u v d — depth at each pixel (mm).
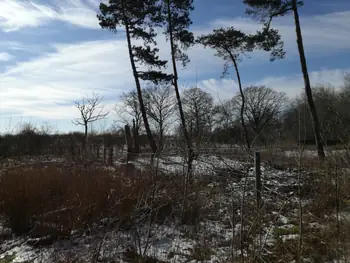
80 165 10414
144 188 6125
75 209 6012
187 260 4777
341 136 5312
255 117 46156
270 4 16125
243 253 4543
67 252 4988
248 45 21141
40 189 6668
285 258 4492
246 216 5066
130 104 40125
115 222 5711
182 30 19000
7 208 6320
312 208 6008
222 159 6031
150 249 5129
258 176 6094
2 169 8242
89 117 25562
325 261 4398
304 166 7695
